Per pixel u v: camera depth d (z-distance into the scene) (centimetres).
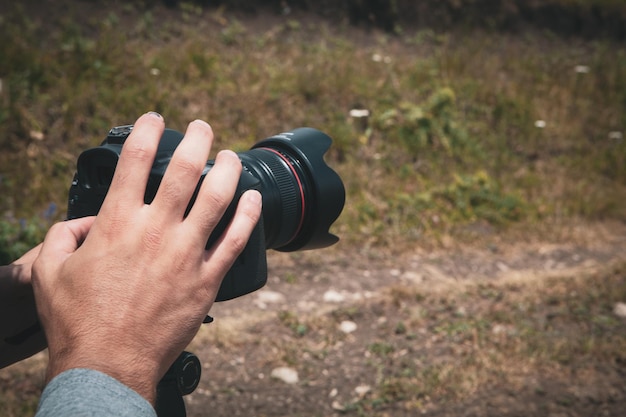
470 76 895
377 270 551
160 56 751
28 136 622
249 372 409
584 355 430
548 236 636
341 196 150
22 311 98
